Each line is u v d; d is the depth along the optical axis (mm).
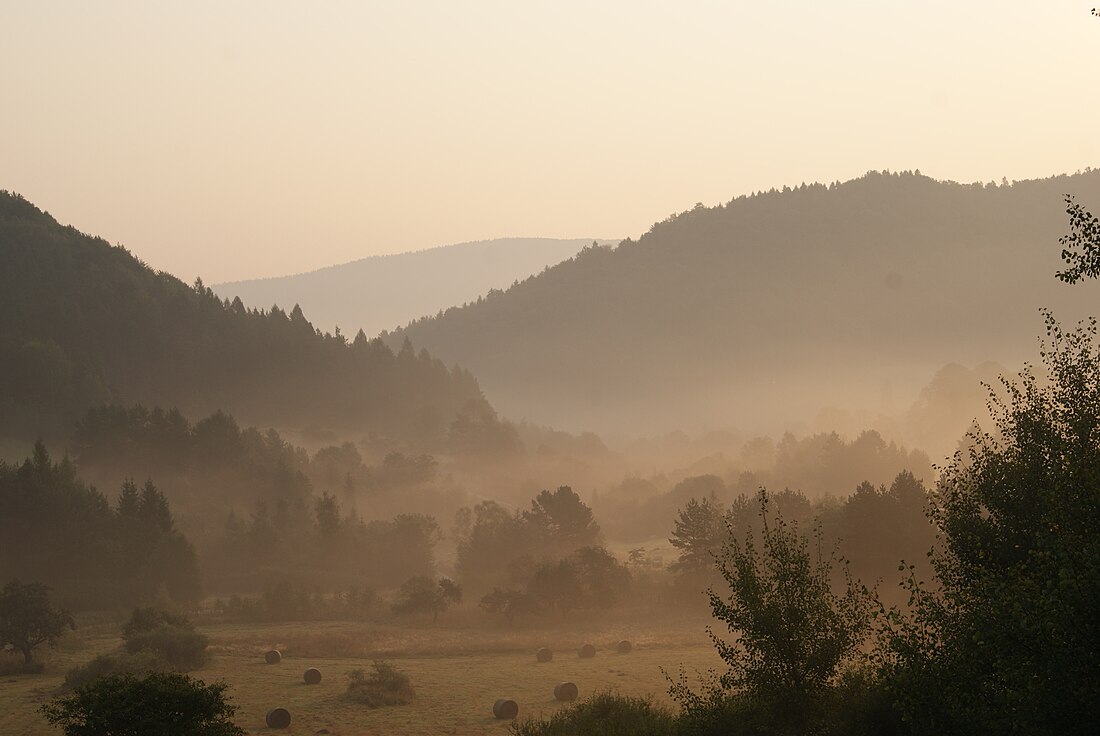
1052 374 34062
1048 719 22281
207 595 154625
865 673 35375
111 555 149875
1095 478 26422
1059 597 23250
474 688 76500
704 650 93875
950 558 34188
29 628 93500
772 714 35406
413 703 70812
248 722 65062
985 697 25516
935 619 29766
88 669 81312
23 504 156750
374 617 130375
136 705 38438
